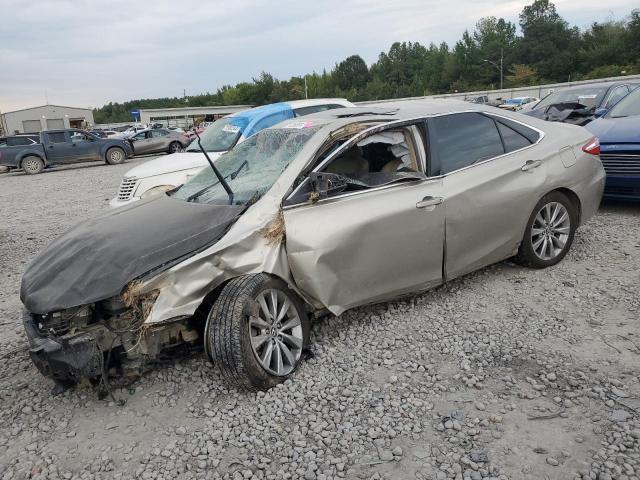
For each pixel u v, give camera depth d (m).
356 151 4.24
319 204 3.83
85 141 24.20
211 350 3.42
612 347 3.78
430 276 4.38
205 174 4.86
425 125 4.50
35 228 10.24
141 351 3.36
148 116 84.38
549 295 4.69
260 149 4.62
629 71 71.31
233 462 2.94
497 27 106.19
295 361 3.74
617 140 6.81
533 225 5.03
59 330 3.32
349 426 3.14
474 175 4.55
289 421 3.25
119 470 2.96
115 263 3.42
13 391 3.89
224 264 3.51
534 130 5.17
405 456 2.88
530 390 3.36
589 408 3.13
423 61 120.31
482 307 4.57
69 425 3.43
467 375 3.59
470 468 2.75
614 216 7.11
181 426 3.29
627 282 4.84
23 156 22.78
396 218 4.05
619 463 2.68
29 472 2.99
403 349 3.99
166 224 3.80
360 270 3.94
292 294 3.78
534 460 2.76
